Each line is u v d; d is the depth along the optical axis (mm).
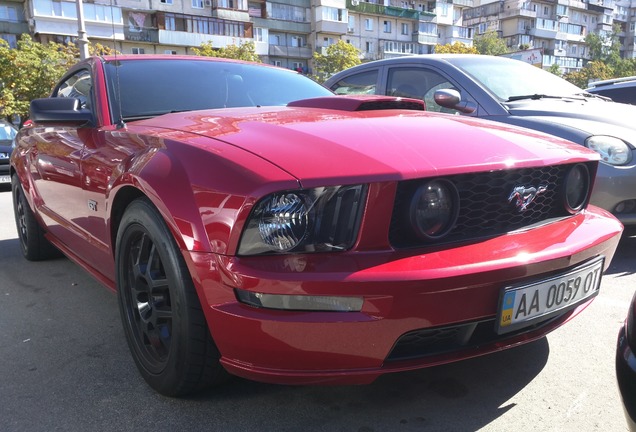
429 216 1713
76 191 2777
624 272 3596
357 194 1634
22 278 3814
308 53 51312
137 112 2740
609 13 82688
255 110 2545
